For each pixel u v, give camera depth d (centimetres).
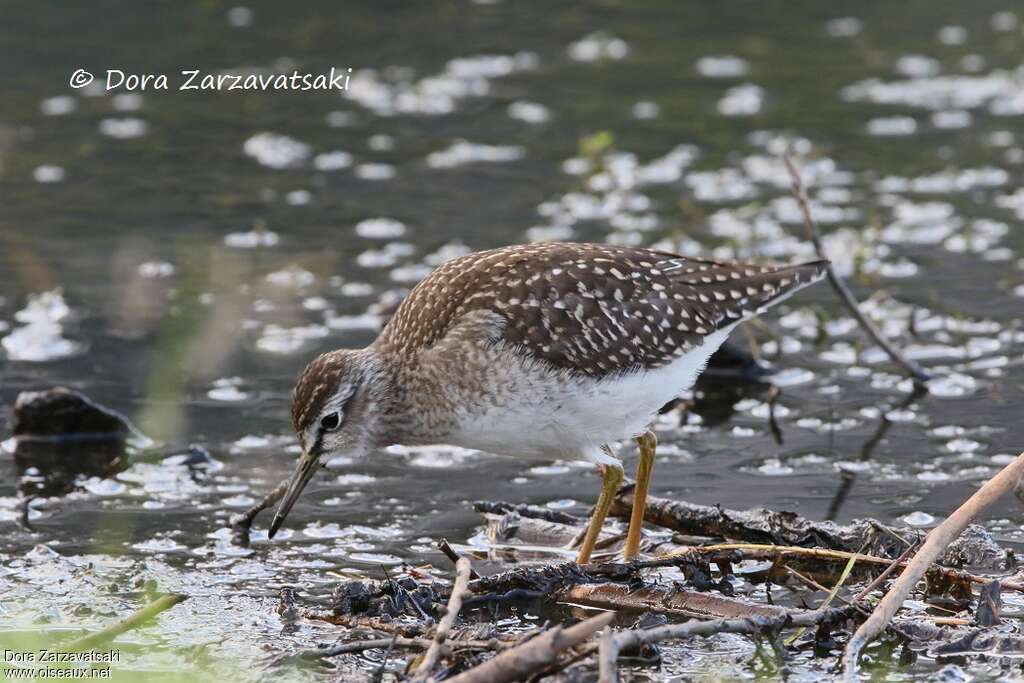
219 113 2138
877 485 1195
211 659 939
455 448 1322
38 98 2139
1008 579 1006
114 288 1597
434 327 1082
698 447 1291
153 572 1072
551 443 1074
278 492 1150
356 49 2319
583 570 1039
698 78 2219
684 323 1093
